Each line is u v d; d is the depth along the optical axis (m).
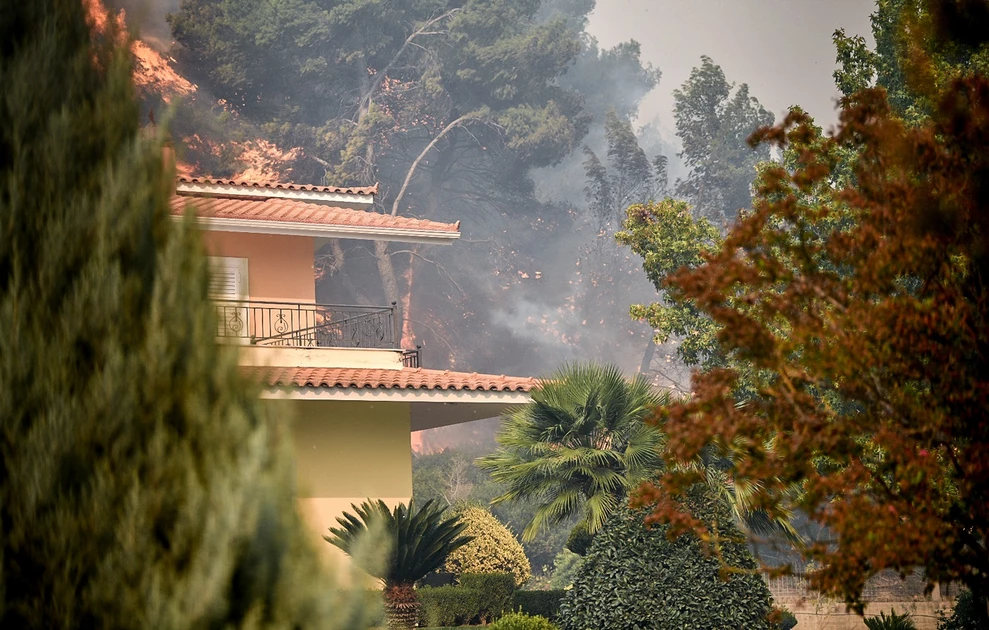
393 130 89.88
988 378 11.77
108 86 6.76
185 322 6.30
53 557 5.71
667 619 25.34
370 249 89.69
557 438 30.39
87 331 6.11
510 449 31.11
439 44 87.62
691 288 12.54
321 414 32.56
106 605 5.65
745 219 13.10
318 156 86.19
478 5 88.75
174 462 5.96
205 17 79.88
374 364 34.56
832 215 13.59
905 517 11.91
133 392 6.03
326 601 5.97
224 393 6.27
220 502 5.88
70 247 6.28
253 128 81.88
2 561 5.68
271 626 5.83
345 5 83.25
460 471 70.12
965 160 12.05
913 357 11.82
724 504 26.14
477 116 88.06
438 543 28.14
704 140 102.38
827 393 23.61
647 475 27.83
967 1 12.70
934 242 11.77
